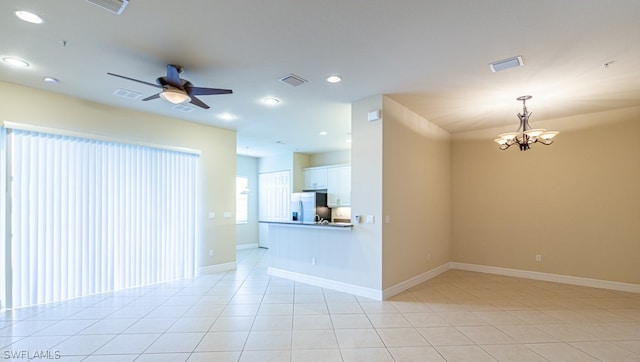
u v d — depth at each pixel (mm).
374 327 3324
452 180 6445
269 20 2494
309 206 8250
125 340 3008
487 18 2453
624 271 4723
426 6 2307
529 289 4785
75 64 3305
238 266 6602
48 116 4125
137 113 5008
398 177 4621
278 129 6262
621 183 4785
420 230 5223
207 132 5965
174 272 5422
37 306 3963
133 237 4938
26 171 3963
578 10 2330
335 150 8680
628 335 3121
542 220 5434
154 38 2771
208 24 2547
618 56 3053
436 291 4660
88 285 4453
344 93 4195
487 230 5996
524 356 2709
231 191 6324
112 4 2240
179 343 2945
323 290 4734
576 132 5164
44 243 4078
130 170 4930
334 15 2424
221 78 3678
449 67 3363
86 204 4461
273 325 3379
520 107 4719
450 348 2854
